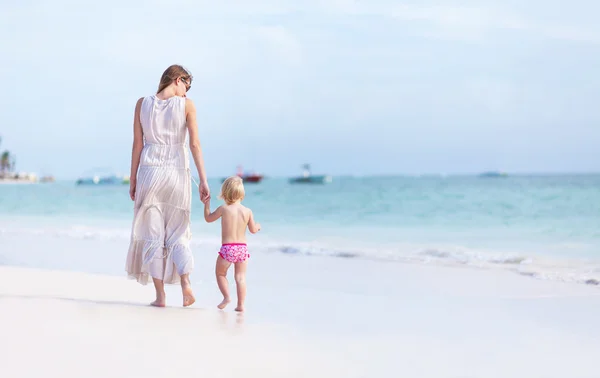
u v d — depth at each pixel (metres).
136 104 4.88
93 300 5.18
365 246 12.02
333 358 3.59
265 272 8.20
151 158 4.77
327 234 14.82
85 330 3.82
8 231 13.90
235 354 3.50
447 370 3.48
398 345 4.03
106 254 9.74
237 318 4.71
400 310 5.41
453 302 5.93
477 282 7.39
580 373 3.51
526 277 7.80
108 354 3.31
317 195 36.53
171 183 4.77
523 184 52.97
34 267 8.25
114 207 25.47
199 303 5.47
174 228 4.87
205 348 3.58
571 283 7.34
